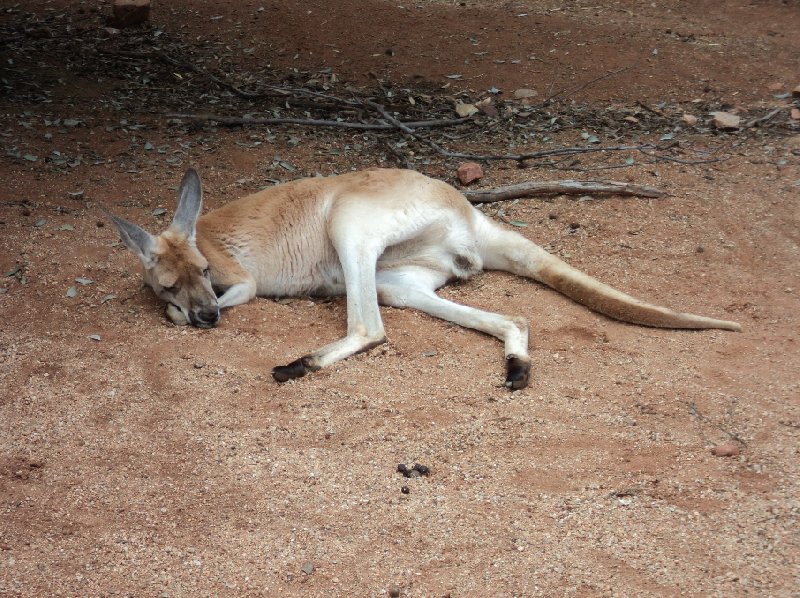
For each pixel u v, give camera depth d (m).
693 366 7.64
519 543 7.11
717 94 9.44
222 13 10.23
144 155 8.88
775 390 7.53
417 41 9.93
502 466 7.32
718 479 7.24
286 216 8.09
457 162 8.87
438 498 7.24
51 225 8.38
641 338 7.78
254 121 9.12
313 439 7.42
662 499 7.20
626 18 10.31
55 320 7.90
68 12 10.28
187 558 7.12
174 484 7.30
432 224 8.02
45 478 7.33
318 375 7.65
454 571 7.07
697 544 7.08
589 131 9.11
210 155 8.89
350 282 7.86
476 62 9.73
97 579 7.07
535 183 8.57
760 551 7.05
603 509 7.18
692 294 8.00
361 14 10.19
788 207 8.46
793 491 7.19
